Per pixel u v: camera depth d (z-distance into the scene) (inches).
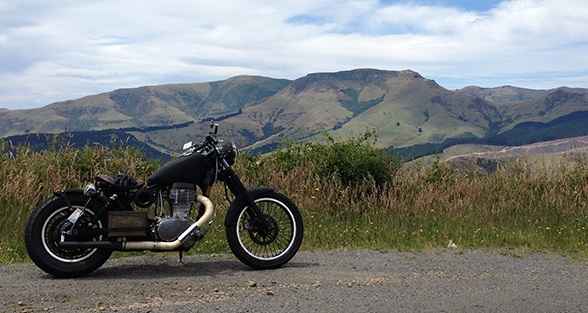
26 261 210.8
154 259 221.8
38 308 141.5
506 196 383.2
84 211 188.2
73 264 181.6
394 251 258.1
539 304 160.6
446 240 292.0
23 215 260.5
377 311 147.9
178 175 195.8
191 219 197.0
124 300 151.8
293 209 217.0
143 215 190.7
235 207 205.9
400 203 354.9
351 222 324.2
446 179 404.8
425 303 157.5
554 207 369.1
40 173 316.8
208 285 173.5
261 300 155.6
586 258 256.7
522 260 245.3
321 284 178.7
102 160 344.5
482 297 166.6
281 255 210.7
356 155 385.1
